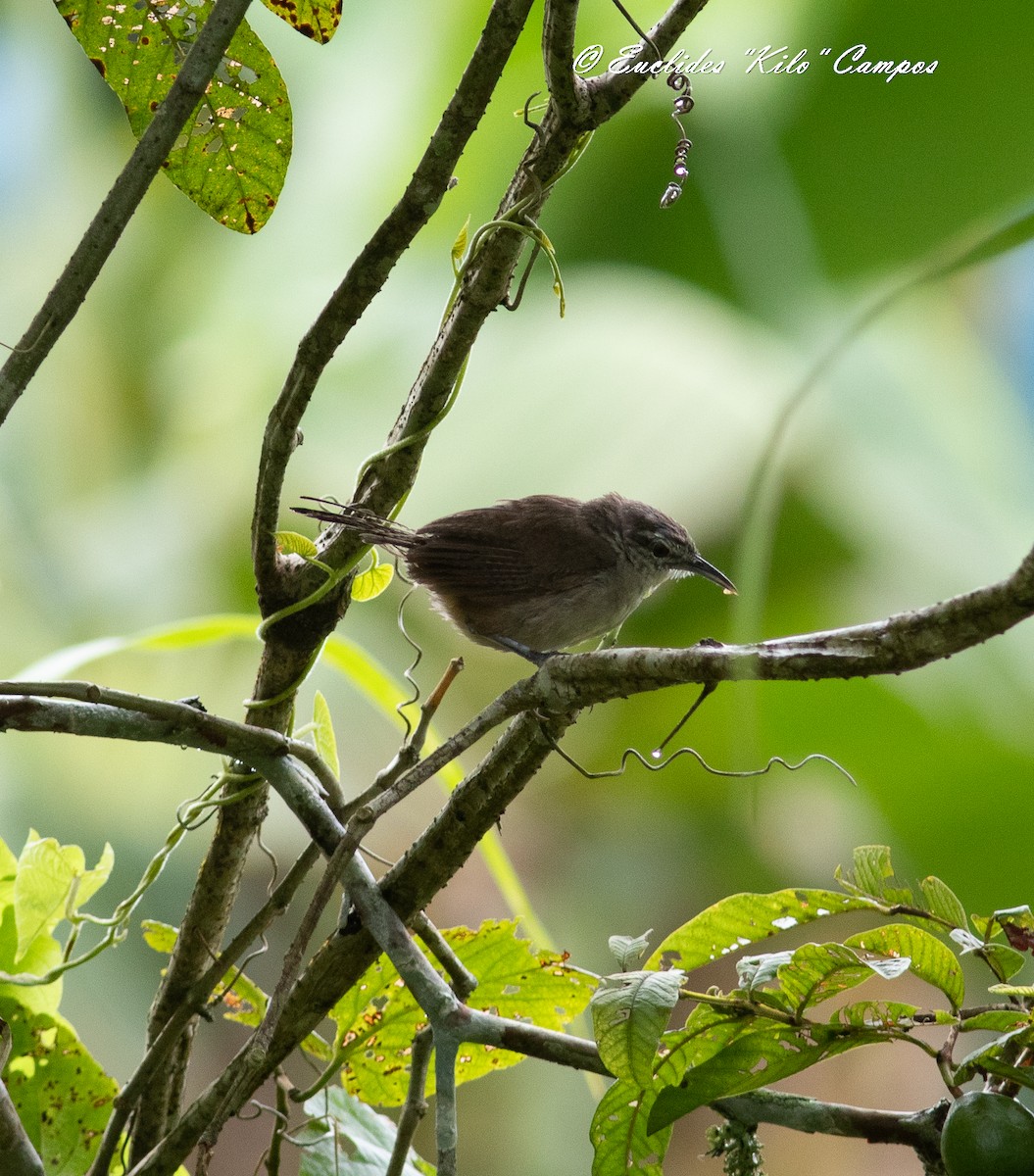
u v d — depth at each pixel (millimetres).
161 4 4512
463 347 4645
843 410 7957
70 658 4750
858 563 8070
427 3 9344
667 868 9961
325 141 9695
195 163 4863
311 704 9234
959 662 7910
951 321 8375
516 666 9883
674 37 4250
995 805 7820
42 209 10328
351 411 8789
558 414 8148
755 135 8211
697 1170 9984
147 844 8930
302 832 9812
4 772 8828
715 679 3525
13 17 10203
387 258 4176
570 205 8664
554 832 10398
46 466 9609
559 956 4574
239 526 9312
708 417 7719
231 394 9500
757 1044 3676
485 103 3961
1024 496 8211
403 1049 4684
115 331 9703
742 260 8203
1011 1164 3178
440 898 10914
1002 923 3713
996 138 7695
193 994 4527
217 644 9406
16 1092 4660
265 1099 9438
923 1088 10188
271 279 9648
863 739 7906
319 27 4738
